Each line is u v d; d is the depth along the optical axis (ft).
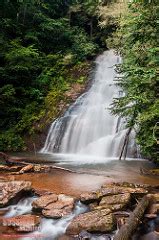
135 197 22.03
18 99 57.67
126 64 34.17
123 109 32.81
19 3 73.56
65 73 64.64
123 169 33.83
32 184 26.61
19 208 22.54
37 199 22.36
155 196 21.56
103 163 37.81
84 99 57.06
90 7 76.48
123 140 43.32
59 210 20.80
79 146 48.08
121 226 17.99
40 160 39.60
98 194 22.31
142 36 32.27
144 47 33.14
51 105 56.34
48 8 80.12
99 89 59.88
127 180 28.19
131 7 33.06
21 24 71.87
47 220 20.34
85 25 82.99
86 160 40.45
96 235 18.21
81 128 49.90
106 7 63.62
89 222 18.76
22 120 54.13
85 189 25.05
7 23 68.13
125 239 16.40
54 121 52.65
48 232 19.16
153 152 33.30
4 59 60.49
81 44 73.00
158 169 33.30
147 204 20.35
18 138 51.49
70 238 18.28
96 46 75.05
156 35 31.30
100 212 19.54
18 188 23.73
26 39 69.82
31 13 75.05
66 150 48.70
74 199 22.26
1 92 55.77
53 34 73.56
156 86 31.17
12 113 55.72
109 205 20.74
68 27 77.46
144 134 31.94
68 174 30.83
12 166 33.40
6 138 51.16
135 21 31.35
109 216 18.92
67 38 74.38
